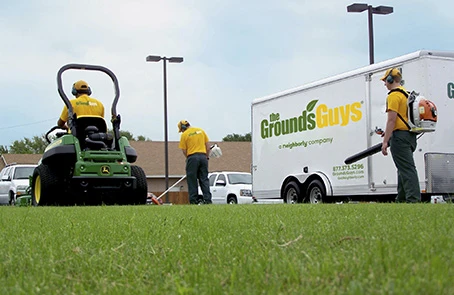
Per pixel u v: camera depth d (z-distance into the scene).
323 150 14.45
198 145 13.98
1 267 2.52
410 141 9.00
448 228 3.25
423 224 3.56
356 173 13.41
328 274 1.99
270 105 16.50
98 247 3.18
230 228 4.01
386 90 12.74
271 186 16.41
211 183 24.45
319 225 3.93
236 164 48.06
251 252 2.70
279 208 6.93
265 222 4.43
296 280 1.96
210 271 2.25
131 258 2.74
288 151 15.73
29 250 3.01
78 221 5.24
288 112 15.76
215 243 3.09
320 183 14.52
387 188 12.62
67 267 2.52
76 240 3.46
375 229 3.37
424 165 11.73
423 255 2.21
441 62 11.90
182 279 2.13
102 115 11.92
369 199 13.86
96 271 2.42
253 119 17.27
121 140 12.02
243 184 23.25
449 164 11.83
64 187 11.89
